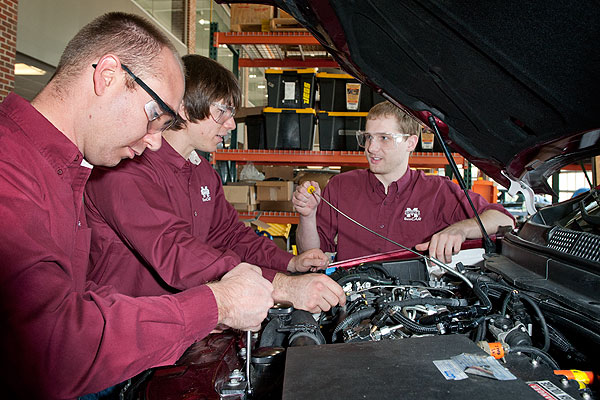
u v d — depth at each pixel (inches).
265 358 36.6
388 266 57.2
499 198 246.4
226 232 72.2
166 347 30.8
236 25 151.5
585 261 34.2
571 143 39.1
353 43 39.4
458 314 37.2
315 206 76.9
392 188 79.4
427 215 79.3
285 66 181.8
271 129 154.9
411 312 43.4
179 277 46.1
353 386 23.4
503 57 31.8
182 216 60.7
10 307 26.0
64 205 34.9
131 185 48.5
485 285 41.5
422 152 151.9
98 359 27.5
